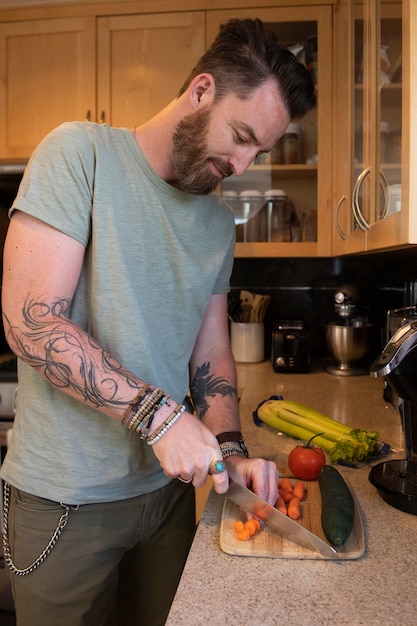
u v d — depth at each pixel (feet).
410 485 3.01
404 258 5.93
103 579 3.17
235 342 7.52
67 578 3.05
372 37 3.91
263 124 2.81
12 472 3.05
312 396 5.54
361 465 3.59
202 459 2.51
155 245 3.11
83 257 2.91
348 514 2.57
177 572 3.67
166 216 3.11
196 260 3.26
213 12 6.61
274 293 7.82
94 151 2.90
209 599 2.14
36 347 2.61
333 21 6.50
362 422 4.56
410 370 2.86
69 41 6.79
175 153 2.93
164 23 6.66
